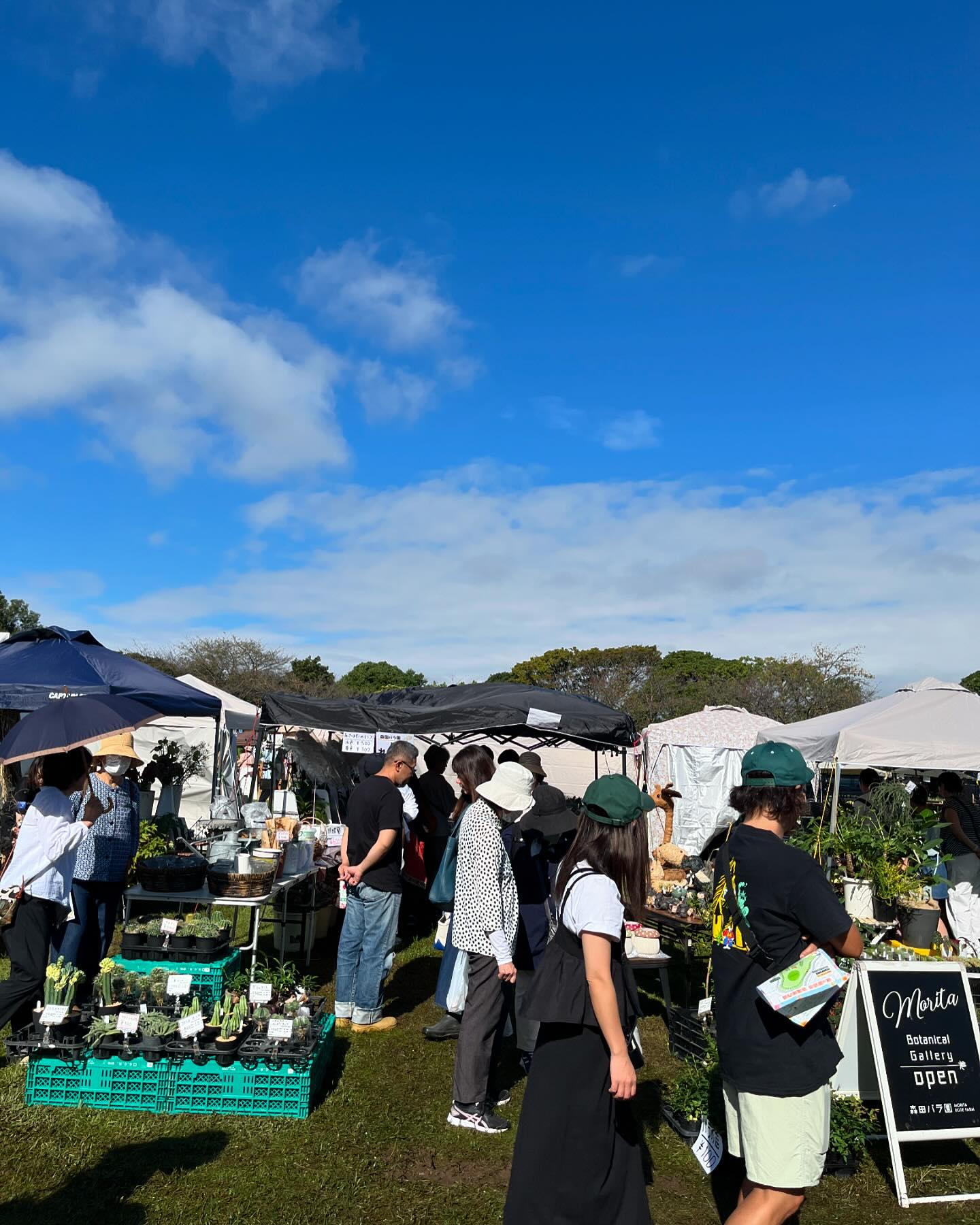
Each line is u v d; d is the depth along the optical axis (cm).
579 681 4444
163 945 526
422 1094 464
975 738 905
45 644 896
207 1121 417
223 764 1410
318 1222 338
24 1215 333
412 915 895
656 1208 366
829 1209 370
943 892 550
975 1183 394
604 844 286
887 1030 403
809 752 1031
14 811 792
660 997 677
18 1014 475
